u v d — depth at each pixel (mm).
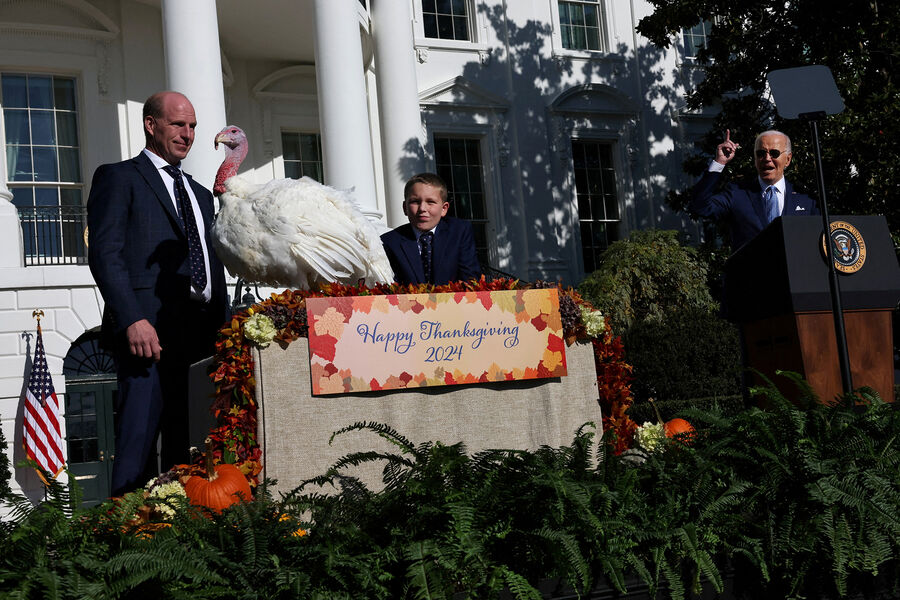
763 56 15602
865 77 14406
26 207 14953
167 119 4316
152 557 2074
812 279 3564
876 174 13820
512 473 2635
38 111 15328
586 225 19891
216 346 3225
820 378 3543
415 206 5039
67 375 15359
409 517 2473
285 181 3818
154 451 4109
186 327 4195
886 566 2787
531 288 3561
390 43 16375
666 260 16781
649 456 2984
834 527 2682
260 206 3691
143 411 4016
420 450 2658
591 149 20203
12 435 13820
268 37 16500
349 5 14109
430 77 18656
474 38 19234
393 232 5121
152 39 16016
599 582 2527
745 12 15758
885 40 13922
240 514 2340
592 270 19781
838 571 2617
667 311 16578
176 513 2373
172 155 4352
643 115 20578
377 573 2312
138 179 4227
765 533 2715
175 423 4141
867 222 3701
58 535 2121
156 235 4188
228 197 3828
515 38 19516
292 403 3180
